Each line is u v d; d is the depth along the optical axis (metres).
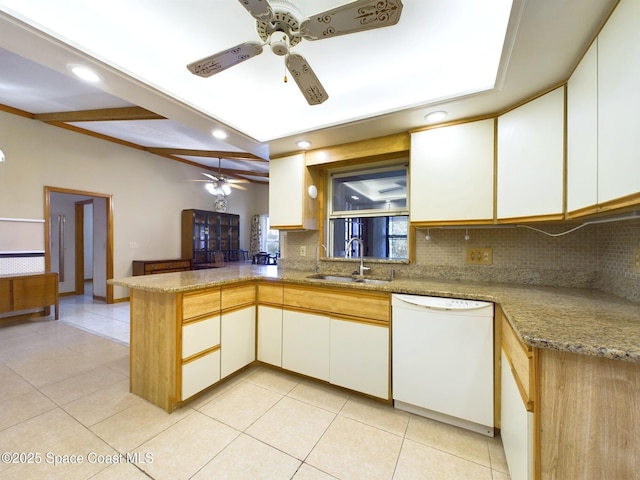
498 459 1.50
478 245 2.19
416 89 2.01
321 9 1.54
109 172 4.80
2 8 1.19
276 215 2.90
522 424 1.09
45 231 4.02
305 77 1.52
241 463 1.45
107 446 1.55
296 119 2.54
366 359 2.00
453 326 1.70
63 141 4.21
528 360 1.04
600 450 0.91
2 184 3.65
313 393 2.13
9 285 3.50
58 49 1.44
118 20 1.64
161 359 1.90
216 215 6.71
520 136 1.76
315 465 1.45
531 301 1.48
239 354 2.31
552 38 1.25
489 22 1.56
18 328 3.60
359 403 2.01
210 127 2.34
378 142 2.41
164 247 5.72
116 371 2.43
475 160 1.97
